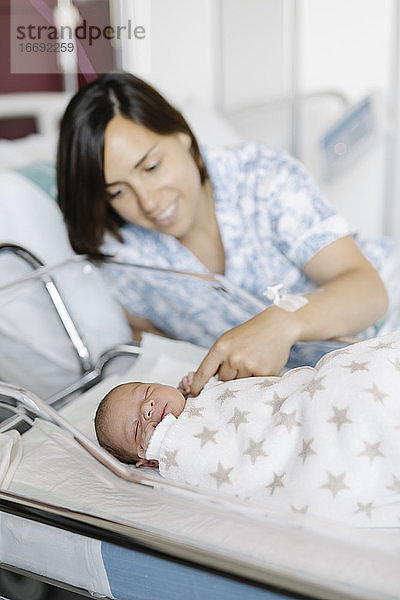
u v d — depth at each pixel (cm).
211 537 72
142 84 127
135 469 91
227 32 220
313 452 77
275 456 81
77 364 124
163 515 76
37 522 80
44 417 90
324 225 130
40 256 150
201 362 110
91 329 132
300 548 68
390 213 244
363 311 115
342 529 70
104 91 124
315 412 80
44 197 158
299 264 133
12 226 150
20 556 83
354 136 220
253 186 141
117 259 145
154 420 92
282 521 71
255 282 138
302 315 108
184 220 133
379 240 164
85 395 111
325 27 229
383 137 225
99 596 79
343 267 127
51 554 81
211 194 142
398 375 80
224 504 74
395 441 75
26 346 127
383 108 217
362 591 62
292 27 228
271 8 224
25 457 89
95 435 100
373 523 73
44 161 174
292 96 234
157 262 145
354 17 226
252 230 139
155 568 74
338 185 241
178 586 73
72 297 136
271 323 104
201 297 129
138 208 131
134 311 136
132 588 76
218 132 202
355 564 65
